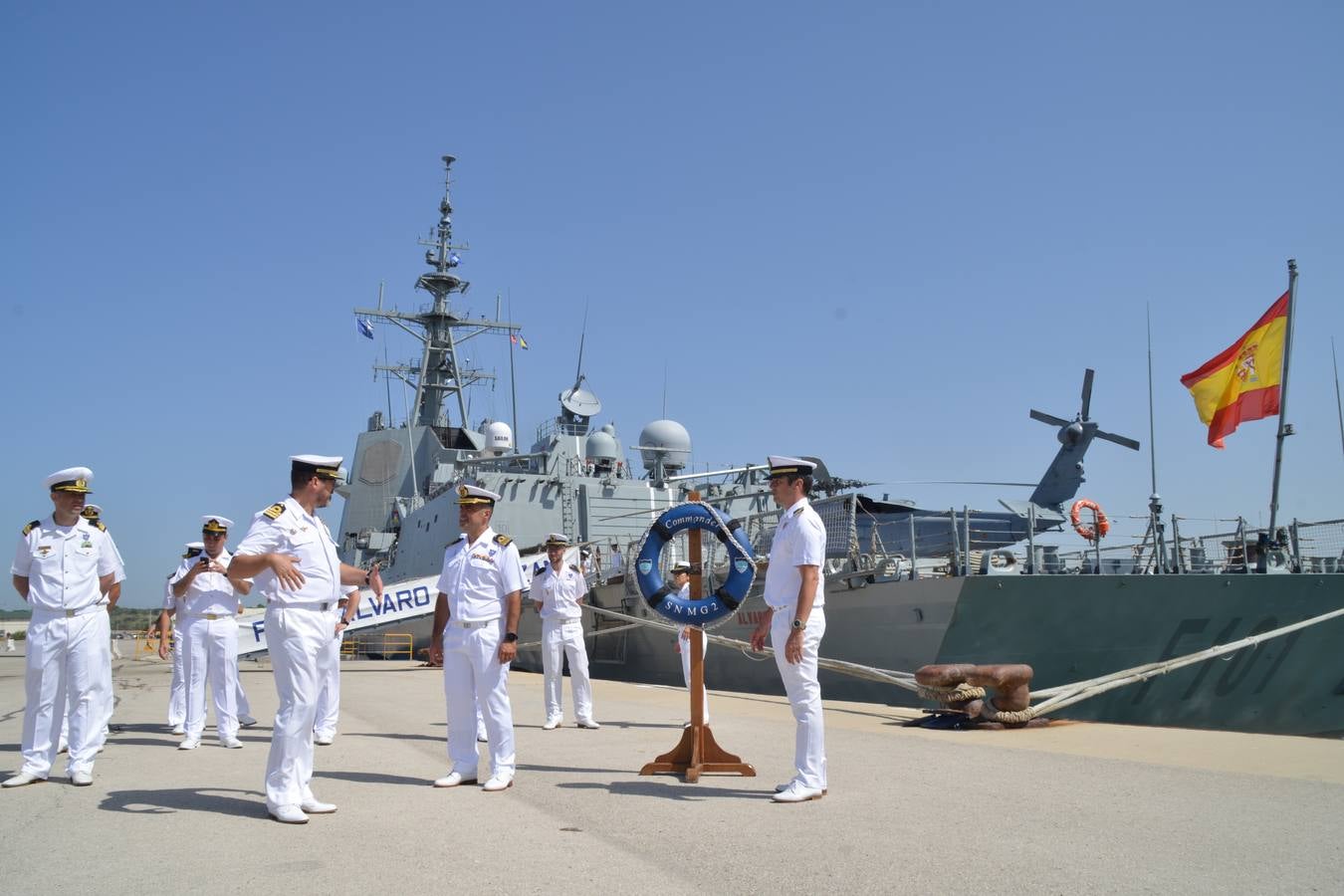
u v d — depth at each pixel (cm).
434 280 3328
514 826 489
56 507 656
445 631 654
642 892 370
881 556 1315
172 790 608
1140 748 741
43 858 427
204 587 869
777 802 543
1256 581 1328
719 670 1644
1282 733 1390
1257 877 383
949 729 871
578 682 969
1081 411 1617
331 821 505
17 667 2636
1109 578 1238
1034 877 385
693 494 662
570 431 2630
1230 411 1537
